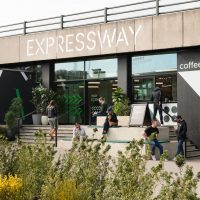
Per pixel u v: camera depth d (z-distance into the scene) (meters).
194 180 4.93
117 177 5.49
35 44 28.94
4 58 30.48
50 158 6.98
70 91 28.67
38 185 6.43
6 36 30.41
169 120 23.70
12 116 26.42
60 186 5.75
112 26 25.47
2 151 7.82
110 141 19.45
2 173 7.44
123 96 24.14
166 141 19.34
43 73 29.58
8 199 5.72
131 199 5.07
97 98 27.38
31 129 27.11
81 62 28.16
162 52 24.47
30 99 29.59
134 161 5.65
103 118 23.12
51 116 23.47
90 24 26.50
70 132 24.98
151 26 23.81
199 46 22.50
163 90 24.30
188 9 22.45
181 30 22.66
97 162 6.50
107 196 5.45
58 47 27.81
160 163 5.51
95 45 26.16
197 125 22.50
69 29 27.36
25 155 7.18
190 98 22.89
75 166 6.58
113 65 26.64
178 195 4.80
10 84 28.78
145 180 5.36
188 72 23.05
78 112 28.14
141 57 25.31
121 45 25.05
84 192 5.72
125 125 22.25
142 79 25.25
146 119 21.19
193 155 20.86
